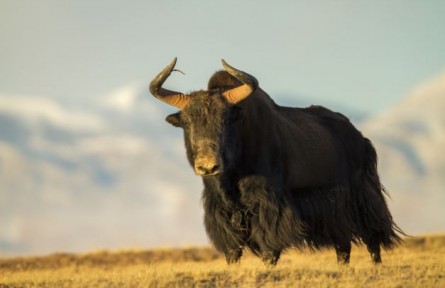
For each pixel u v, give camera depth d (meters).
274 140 57.25
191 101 55.28
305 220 59.84
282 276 49.91
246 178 55.62
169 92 57.19
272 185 56.03
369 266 56.03
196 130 54.22
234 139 54.81
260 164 55.94
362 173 65.50
